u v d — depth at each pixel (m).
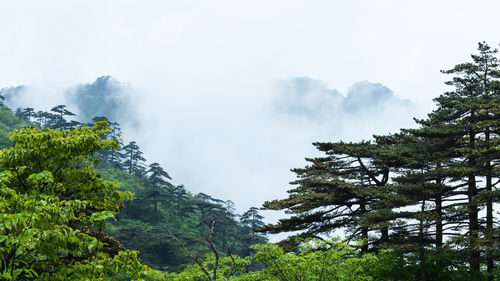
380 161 29.62
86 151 11.66
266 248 18.19
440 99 27.12
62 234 8.73
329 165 31.08
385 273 22.80
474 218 24.67
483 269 24.86
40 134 11.09
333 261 17.92
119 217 86.75
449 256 23.23
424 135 26.38
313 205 28.36
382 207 25.36
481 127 24.28
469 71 28.16
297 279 17.62
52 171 11.52
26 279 10.00
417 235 25.95
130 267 11.32
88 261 10.81
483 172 23.78
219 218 86.81
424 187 24.64
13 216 6.45
